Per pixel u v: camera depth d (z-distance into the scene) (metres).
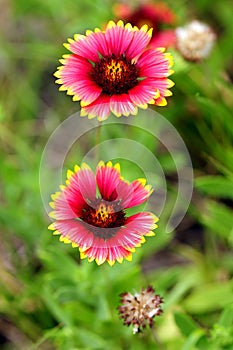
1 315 0.74
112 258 0.57
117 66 0.61
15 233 0.76
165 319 0.70
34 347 0.68
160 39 0.75
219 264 0.75
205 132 0.78
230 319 0.65
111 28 0.62
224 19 0.86
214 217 0.73
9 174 0.75
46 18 0.91
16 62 0.90
